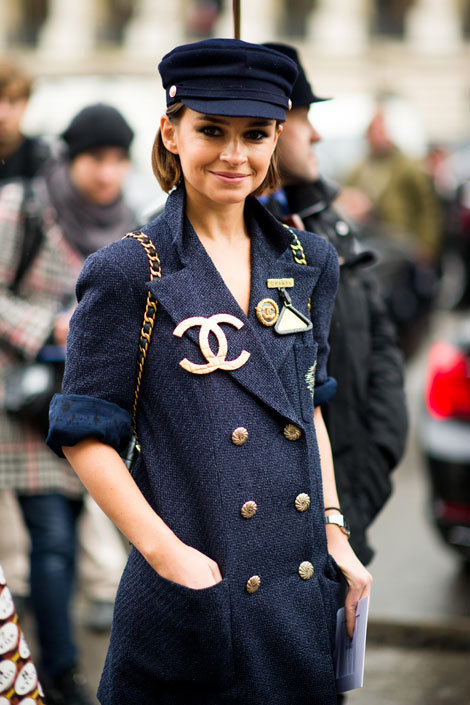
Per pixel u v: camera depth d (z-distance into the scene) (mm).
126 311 2205
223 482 2186
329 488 2516
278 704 2252
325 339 2451
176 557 2160
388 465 3066
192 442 2195
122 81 14984
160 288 2201
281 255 2379
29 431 3795
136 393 2252
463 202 13484
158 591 2199
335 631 2385
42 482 3797
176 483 2219
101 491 2197
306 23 38656
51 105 14039
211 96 2178
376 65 38125
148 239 2264
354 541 2938
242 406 2221
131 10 38125
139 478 2293
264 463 2227
